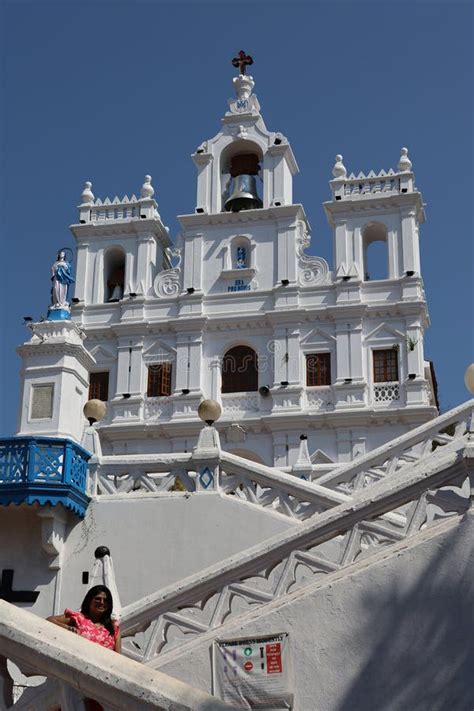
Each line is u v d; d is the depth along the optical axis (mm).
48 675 5309
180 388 37656
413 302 36875
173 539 13125
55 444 13414
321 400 36688
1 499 13125
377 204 38656
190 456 13539
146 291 39688
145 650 9281
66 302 20594
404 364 36500
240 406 37156
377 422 35688
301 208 39125
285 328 37688
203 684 8734
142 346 38719
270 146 40250
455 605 8289
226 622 9000
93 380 38844
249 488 13359
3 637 5359
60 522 13344
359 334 37031
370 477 15641
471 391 11758
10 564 13289
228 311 38562
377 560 8695
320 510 12852
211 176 40719
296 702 8445
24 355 16203
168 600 9352
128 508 13438
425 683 8180
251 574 9227
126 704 5051
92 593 8156
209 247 39844
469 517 8492
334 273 38250
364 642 8445
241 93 41562
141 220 40344
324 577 8898
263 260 39219
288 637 8648
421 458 14469
